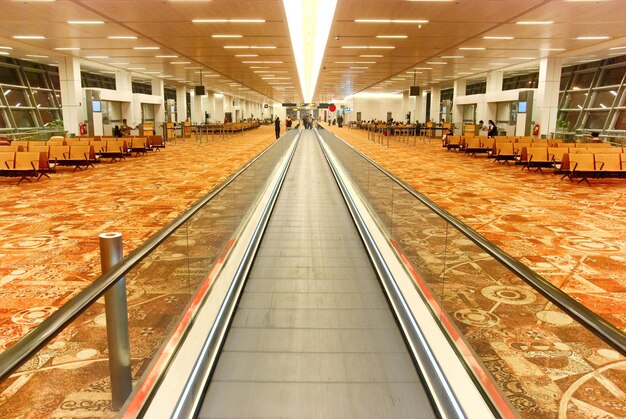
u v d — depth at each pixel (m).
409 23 13.61
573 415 2.64
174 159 18.66
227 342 4.23
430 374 3.47
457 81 34.69
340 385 3.54
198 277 4.39
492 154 17.73
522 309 3.32
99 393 2.64
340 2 11.15
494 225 7.87
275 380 3.60
